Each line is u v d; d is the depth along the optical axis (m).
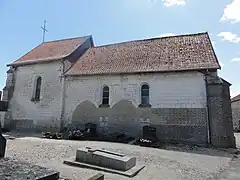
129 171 6.62
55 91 17.86
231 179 6.34
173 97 14.15
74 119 16.61
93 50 20.64
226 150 11.76
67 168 6.62
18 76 20.11
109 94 15.95
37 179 3.65
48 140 12.75
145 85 15.30
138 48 18.41
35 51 22.50
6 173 3.81
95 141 13.32
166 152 10.30
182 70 13.94
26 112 18.70
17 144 10.14
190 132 13.36
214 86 13.34
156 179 6.09
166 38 18.52
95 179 4.46
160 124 14.12
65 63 18.14
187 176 6.54
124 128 14.98
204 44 16.05
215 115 13.02
